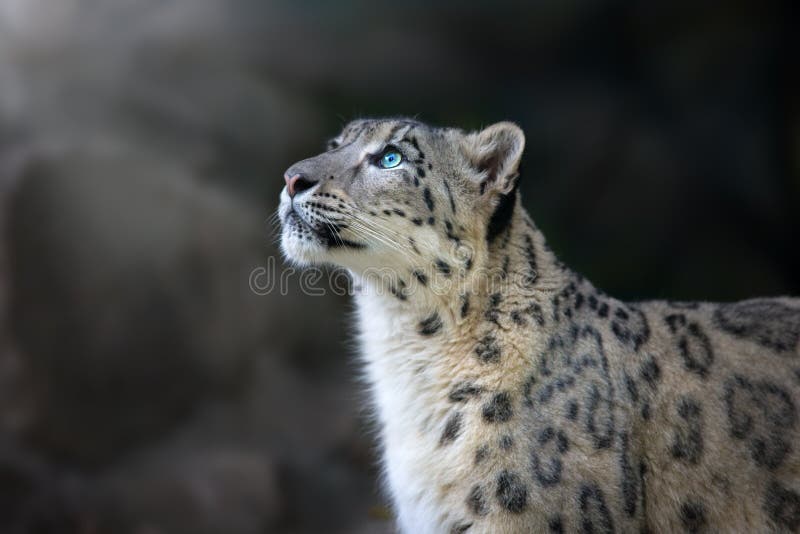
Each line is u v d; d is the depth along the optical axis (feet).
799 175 62.80
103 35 56.85
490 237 24.17
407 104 62.34
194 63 57.77
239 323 49.21
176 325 47.16
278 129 57.62
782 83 62.85
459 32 64.95
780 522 22.93
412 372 24.06
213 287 48.85
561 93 65.26
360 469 43.88
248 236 51.19
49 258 45.21
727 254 63.36
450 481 22.74
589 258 61.77
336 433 45.39
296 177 24.90
